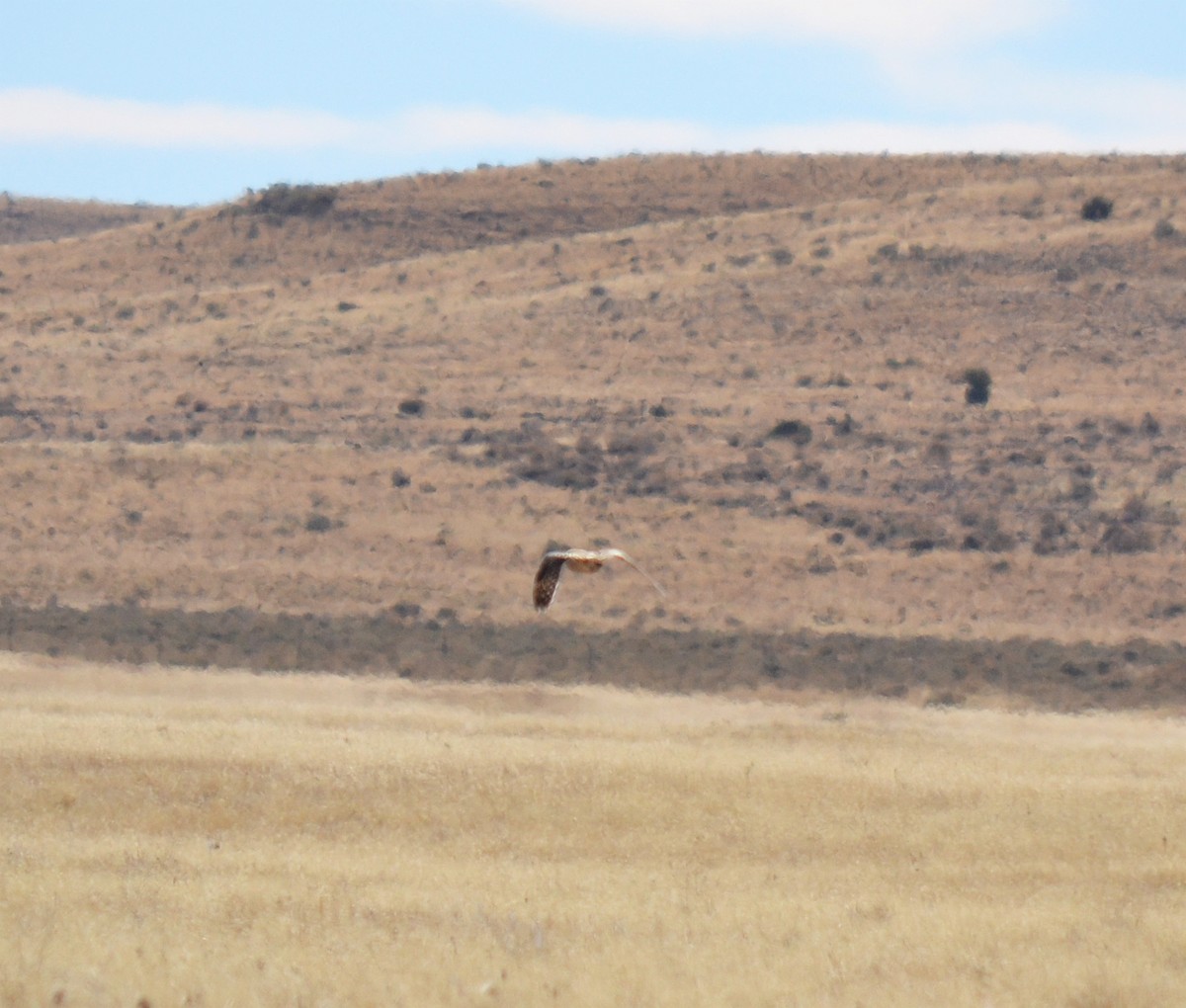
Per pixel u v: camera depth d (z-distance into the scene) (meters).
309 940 57.38
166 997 48.06
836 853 83.75
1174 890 75.75
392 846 81.25
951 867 80.44
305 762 100.62
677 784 98.50
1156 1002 53.44
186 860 74.44
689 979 52.41
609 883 72.38
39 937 54.75
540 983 51.06
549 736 126.75
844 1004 50.75
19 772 94.81
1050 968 55.94
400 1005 48.22
